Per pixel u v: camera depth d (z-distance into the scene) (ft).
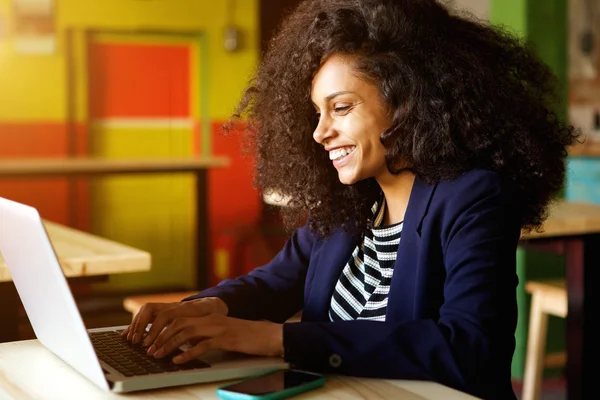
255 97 5.83
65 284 3.60
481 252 4.41
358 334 4.15
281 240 22.89
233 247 22.72
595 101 16.67
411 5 4.94
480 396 4.10
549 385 13.25
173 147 22.27
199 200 16.84
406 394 3.82
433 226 4.66
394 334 4.12
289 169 5.60
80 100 21.20
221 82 22.52
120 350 4.34
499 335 4.20
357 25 4.85
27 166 15.88
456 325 4.18
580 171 14.64
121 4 21.44
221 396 3.68
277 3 25.54
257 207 23.11
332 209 5.41
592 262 9.12
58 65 20.97
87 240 7.62
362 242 5.32
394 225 5.03
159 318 4.67
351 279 5.26
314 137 5.03
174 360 4.06
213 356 4.23
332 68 4.87
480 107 4.85
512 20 14.35
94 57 21.31
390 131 4.84
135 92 21.80
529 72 5.44
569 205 10.13
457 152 4.79
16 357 4.42
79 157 21.27
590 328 9.19
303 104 5.36
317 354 4.11
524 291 13.19
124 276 21.61
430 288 4.63
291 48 5.24
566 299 9.75
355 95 4.84
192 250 22.44
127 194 21.83
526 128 4.96
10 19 20.49
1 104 20.52
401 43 4.85
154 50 21.91
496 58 5.20
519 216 4.67
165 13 21.88
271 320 5.58
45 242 3.61
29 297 4.42
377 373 4.08
